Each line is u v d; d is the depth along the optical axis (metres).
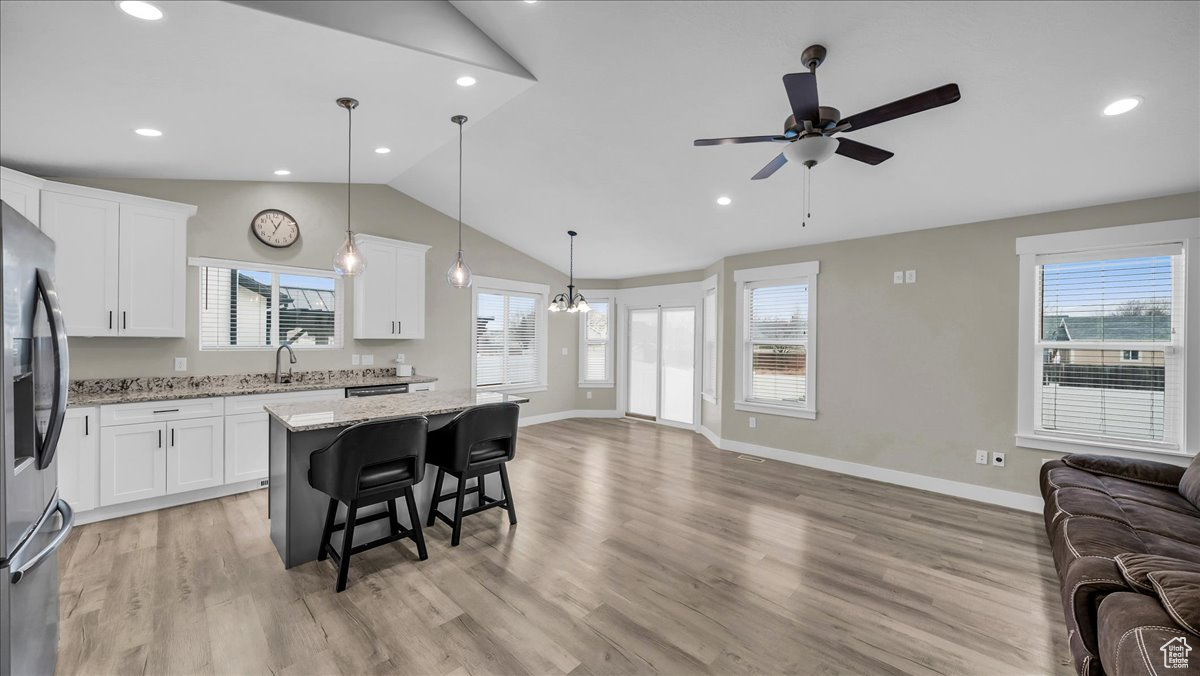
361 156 3.62
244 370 4.13
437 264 5.48
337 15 1.87
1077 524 2.09
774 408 4.90
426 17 2.13
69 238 3.14
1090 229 3.29
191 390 3.69
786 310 4.93
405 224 5.18
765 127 2.97
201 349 3.93
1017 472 3.58
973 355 3.77
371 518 2.71
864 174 3.33
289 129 2.95
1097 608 1.43
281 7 1.74
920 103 1.79
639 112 3.03
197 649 1.88
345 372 4.71
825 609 2.21
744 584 2.42
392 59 2.16
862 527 3.15
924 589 2.39
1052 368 3.50
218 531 2.97
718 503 3.58
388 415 2.66
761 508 3.49
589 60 2.56
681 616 2.15
